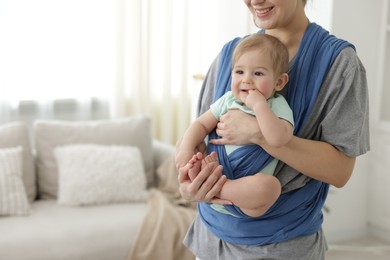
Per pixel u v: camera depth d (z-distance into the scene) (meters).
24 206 2.75
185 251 2.59
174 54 4.28
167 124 4.29
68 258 2.46
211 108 1.33
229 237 1.30
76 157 2.99
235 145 1.24
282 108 1.18
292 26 1.28
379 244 3.67
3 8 3.57
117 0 3.90
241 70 1.23
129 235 2.59
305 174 1.20
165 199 2.93
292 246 1.25
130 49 4.08
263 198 1.17
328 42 1.23
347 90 1.18
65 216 2.72
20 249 2.40
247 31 3.67
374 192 3.74
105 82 4.03
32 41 3.72
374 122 3.69
